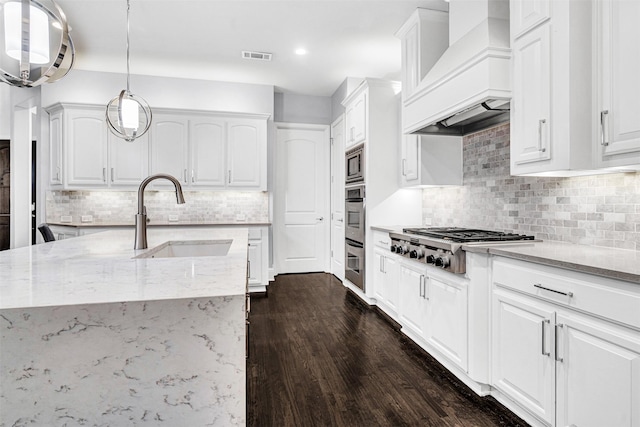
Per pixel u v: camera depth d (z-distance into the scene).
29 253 1.65
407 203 3.92
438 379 2.24
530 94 1.93
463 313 2.15
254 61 4.11
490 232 2.70
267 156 4.87
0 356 0.73
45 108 4.28
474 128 2.97
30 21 1.32
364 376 2.28
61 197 4.49
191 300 0.79
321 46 3.73
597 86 1.69
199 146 4.47
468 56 2.25
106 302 0.76
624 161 1.57
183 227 4.35
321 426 1.77
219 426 0.81
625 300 1.28
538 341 1.67
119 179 4.30
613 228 1.93
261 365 2.42
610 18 1.62
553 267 1.58
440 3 2.93
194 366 0.79
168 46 3.73
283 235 5.35
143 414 0.78
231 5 2.97
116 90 4.43
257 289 4.43
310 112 5.39
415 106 2.87
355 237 4.18
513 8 2.05
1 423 0.73
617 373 1.31
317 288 4.54
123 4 2.96
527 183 2.53
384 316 3.46
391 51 3.84
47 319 0.74
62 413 0.75
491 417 1.85
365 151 3.87
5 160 5.34
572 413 1.49
